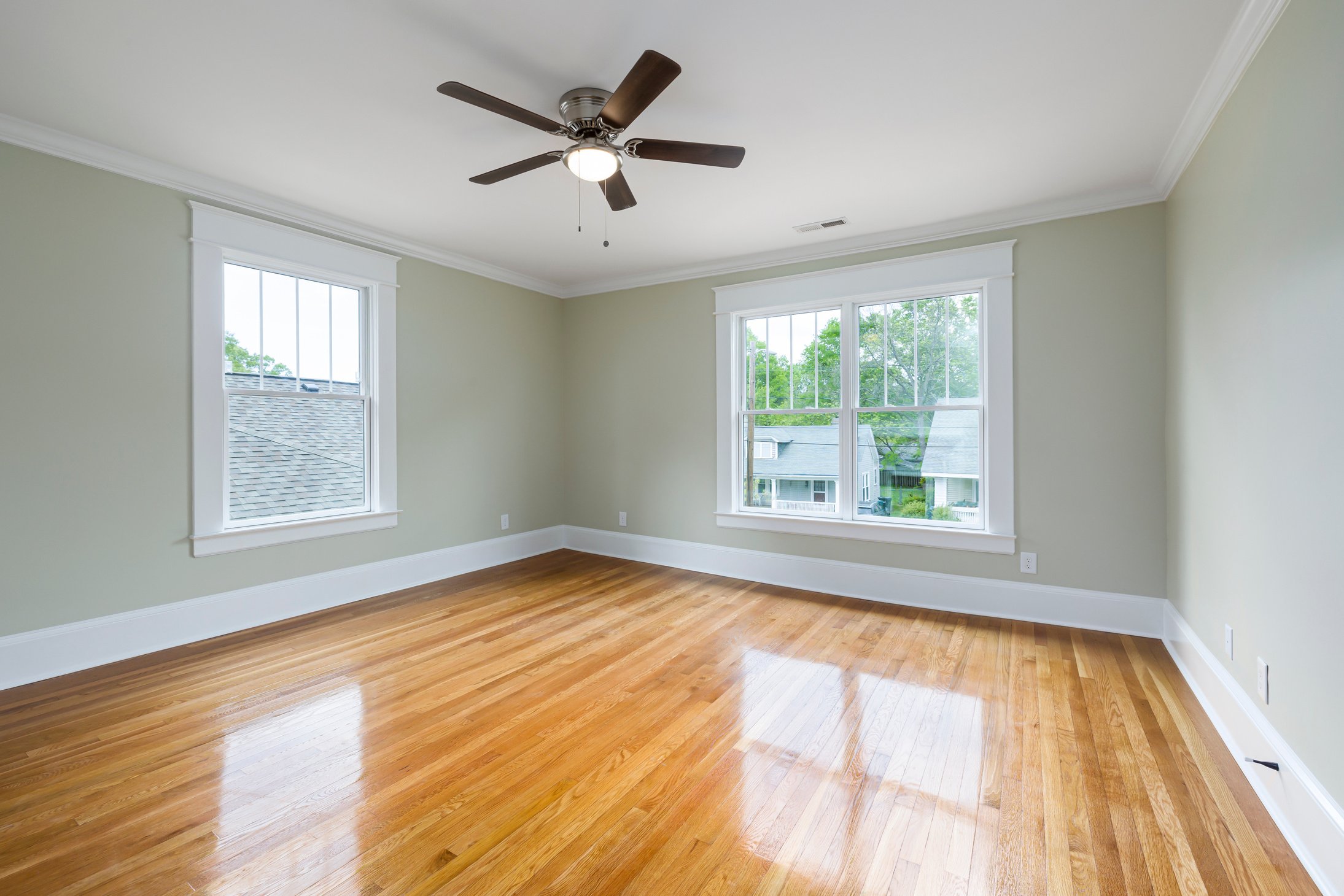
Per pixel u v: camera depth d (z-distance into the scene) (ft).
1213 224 7.66
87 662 9.18
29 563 8.69
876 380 13.25
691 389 15.76
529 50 6.71
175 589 10.14
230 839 5.41
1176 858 5.18
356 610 12.14
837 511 13.70
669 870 5.07
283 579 11.59
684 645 10.31
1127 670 9.20
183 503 10.22
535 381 17.30
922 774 6.49
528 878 4.96
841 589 13.46
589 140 7.53
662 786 6.28
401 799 6.04
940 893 4.80
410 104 7.87
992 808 5.89
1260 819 5.69
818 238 13.17
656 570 15.72
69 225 8.98
